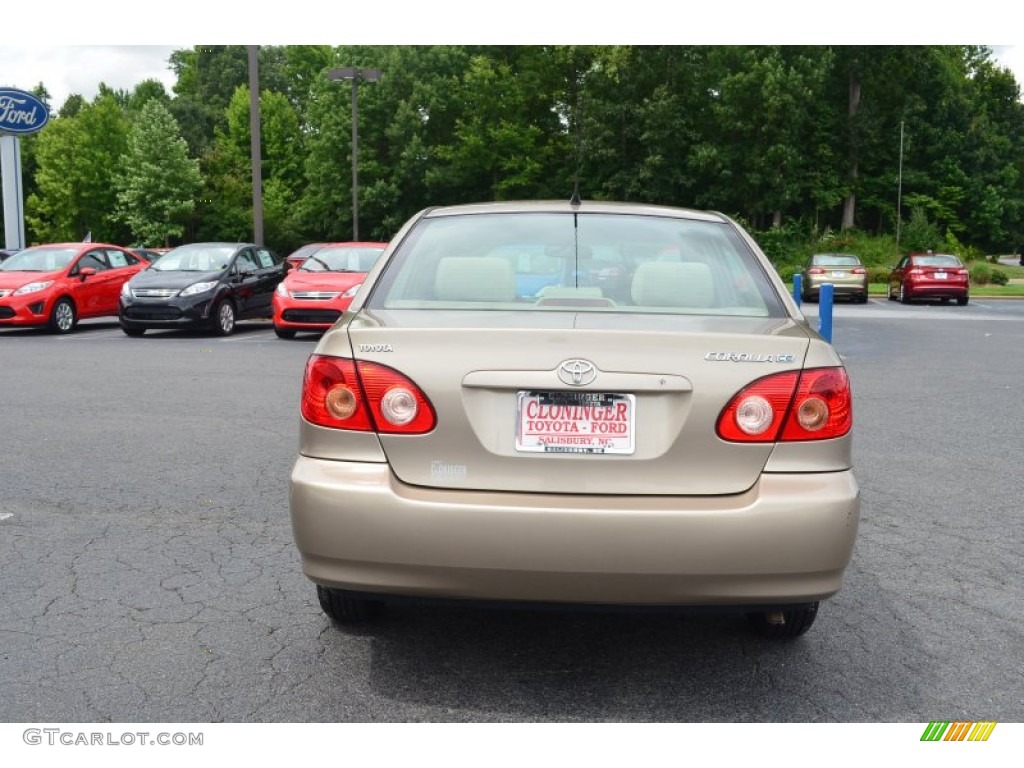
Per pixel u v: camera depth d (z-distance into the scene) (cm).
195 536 499
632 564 285
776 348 300
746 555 286
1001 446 756
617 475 292
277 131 7625
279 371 1182
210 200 7212
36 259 1806
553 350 293
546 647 365
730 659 356
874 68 6562
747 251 379
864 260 5919
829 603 414
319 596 367
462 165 6488
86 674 336
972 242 6925
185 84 10312
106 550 475
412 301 347
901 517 550
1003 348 1584
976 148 6900
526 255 366
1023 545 498
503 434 295
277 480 621
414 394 297
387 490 292
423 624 387
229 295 1706
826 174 6519
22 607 398
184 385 1055
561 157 6769
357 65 6788
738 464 294
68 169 7719
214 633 373
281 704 316
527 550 286
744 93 6097
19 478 623
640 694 326
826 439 298
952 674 344
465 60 6862
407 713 311
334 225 6844
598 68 6462
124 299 1647
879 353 1492
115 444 733
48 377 1115
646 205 412
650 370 292
